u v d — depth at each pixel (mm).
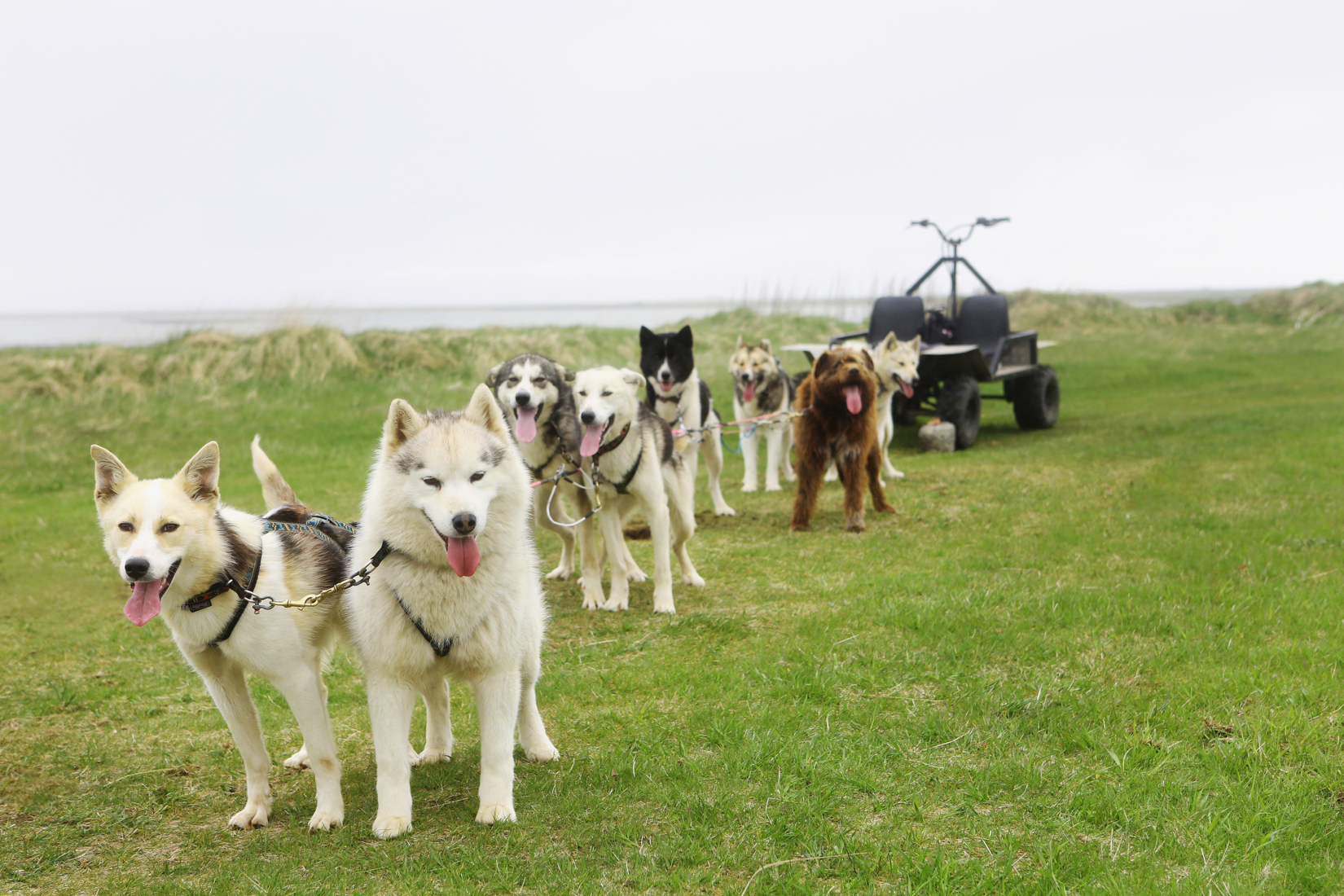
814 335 22406
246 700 3277
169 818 3363
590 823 3102
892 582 5840
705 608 5703
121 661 5055
